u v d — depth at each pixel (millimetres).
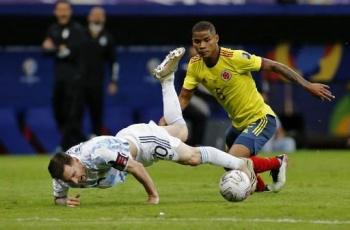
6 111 69625
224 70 36469
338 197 35094
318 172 48625
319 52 71875
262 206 31781
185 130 35125
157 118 70688
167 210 30781
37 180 45094
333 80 72125
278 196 35438
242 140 36375
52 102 69062
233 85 36625
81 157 31172
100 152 30969
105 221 28250
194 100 66125
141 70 70750
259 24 70750
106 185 32062
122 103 70625
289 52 71875
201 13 69000
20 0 68000
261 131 36688
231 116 37438
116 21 69812
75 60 62156
